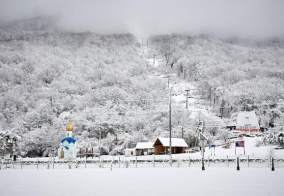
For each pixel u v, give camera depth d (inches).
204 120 5113.2
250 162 1993.1
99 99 6210.6
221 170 1487.5
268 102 6358.3
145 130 4894.2
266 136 3543.3
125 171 1604.3
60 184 951.0
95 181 1035.3
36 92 6855.3
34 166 2546.8
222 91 7465.6
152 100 6136.8
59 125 5017.2
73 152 3688.5
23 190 810.8
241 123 5142.7
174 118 5054.1
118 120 5172.2
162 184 904.3
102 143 4670.3
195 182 940.6
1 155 3747.5
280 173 1249.4
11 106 6151.6
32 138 4685.0
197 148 3927.2
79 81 7347.4
